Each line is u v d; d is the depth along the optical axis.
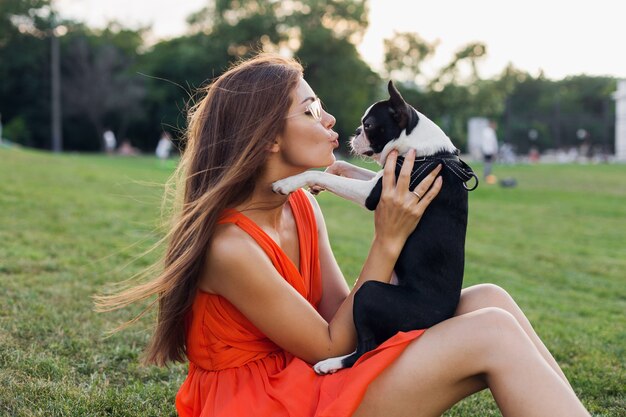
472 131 46.91
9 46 49.72
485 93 40.94
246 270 2.06
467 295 2.34
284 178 2.27
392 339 2.01
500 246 8.88
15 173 12.52
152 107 51.69
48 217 7.84
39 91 50.03
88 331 3.79
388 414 1.96
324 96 44.44
